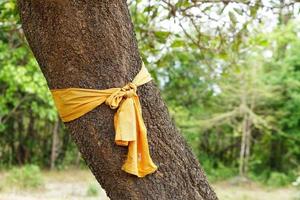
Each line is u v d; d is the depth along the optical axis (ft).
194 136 54.95
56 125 56.85
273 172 54.75
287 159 56.59
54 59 8.30
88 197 40.63
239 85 51.37
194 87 53.98
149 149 8.62
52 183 47.55
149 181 8.55
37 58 8.54
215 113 54.34
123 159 8.36
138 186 8.47
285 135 53.98
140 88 8.63
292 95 52.49
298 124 53.47
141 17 16.92
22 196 39.42
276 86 52.13
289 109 53.16
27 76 36.86
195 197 8.86
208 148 59.41
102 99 8.29
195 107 54.95
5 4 16.93
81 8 8.21
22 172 44.01
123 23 8.52
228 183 53.26
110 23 8.37
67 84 8.33
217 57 17.30
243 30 15.83
